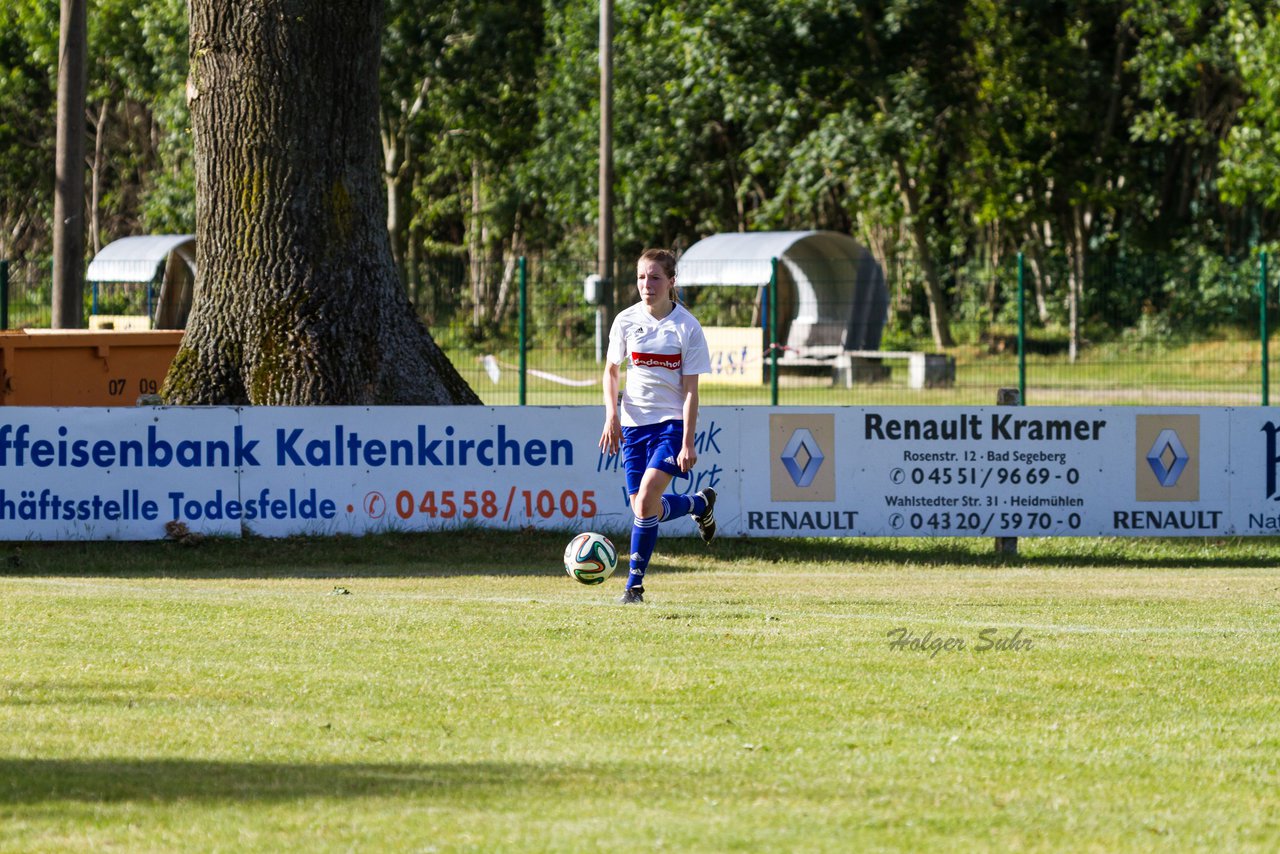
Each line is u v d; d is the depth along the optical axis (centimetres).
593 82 17975
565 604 3500
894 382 12356
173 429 4744
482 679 2573
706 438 4831
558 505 4841
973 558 4750
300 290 5325
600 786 1903
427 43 18600
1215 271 10131
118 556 4581
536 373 9788
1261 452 4950
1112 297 10056
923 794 1883
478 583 4019
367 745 2117
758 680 2573
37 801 1808
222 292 5356
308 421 4772
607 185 11888
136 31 19025
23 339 5850
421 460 4806
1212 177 18588
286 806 1798
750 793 1878
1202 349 9694
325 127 5372
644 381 3466
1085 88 17075
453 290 9931
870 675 2627
